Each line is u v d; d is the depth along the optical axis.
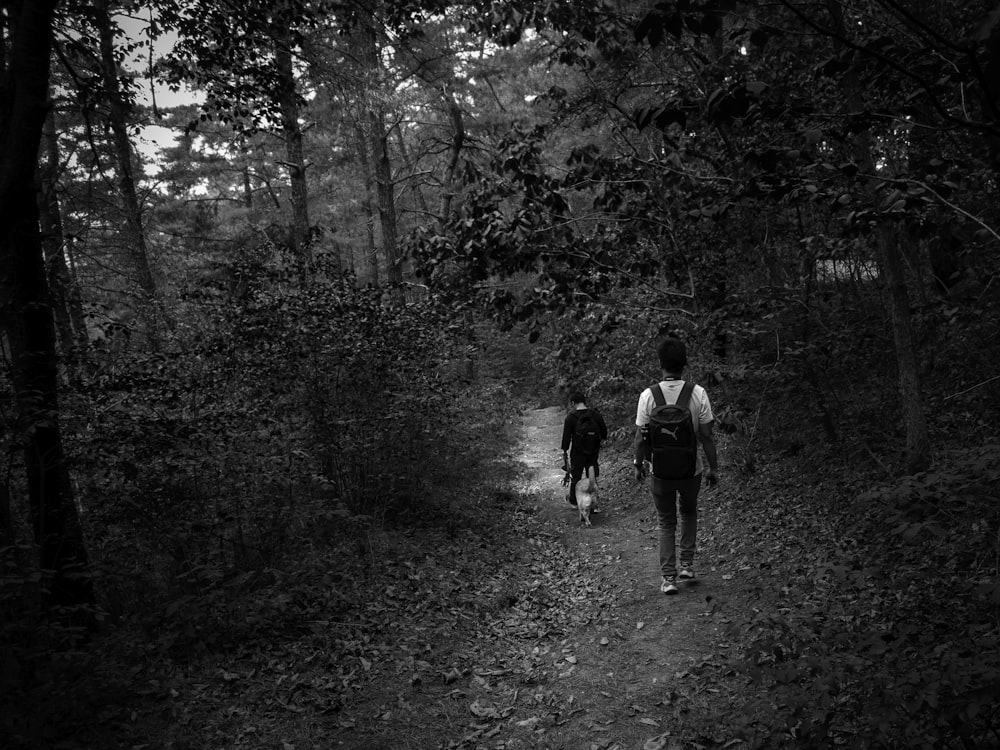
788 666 2.54
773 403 8.91
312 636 4.93
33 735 3.30
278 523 6.42
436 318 8.40
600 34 6.20
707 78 5.58
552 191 6.54
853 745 2.34
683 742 3.48
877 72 2.60
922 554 4.28
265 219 29.47
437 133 23.47
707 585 5.70
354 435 7.54
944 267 6.72
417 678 4.45
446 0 7.06
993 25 1.43
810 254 6.45
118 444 5.79
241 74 7.53
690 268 6.92
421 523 7.95
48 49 4.56
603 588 6.28
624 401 13.22
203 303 8.02
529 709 4.12
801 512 6.62
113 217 15.75
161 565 5.80
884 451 6.96
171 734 3.68
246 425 6.64
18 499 5.43
